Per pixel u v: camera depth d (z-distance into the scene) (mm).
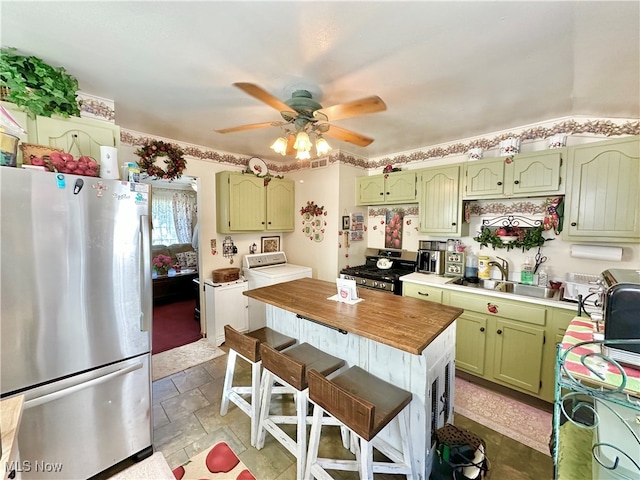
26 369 1353
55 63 1604
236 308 3543
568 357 1011
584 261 2375
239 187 3543
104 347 1590
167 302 5133
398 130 2729
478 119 2424
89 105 1989
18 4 1131
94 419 1570
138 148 2852
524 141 2592
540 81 1736
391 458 1607
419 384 1498
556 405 1019
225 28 1294
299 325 2137
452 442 1443
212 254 3621
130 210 1646
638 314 919
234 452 1812
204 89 1906
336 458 1750
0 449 877
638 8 1094
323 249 3811
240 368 2852
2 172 1251
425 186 3096
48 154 1523
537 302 2178
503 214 2814
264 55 1506
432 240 3357
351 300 1982
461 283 2836
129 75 1724
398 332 1440
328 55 1502
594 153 2094
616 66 1511
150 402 1787
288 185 4078
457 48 1426
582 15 1159
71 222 1444
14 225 1290
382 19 1223
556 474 1028
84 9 1172
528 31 1279
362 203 3748
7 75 1531
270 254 4066
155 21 1248
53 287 1406
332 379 1609
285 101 1999
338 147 3484
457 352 2637
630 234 1979
